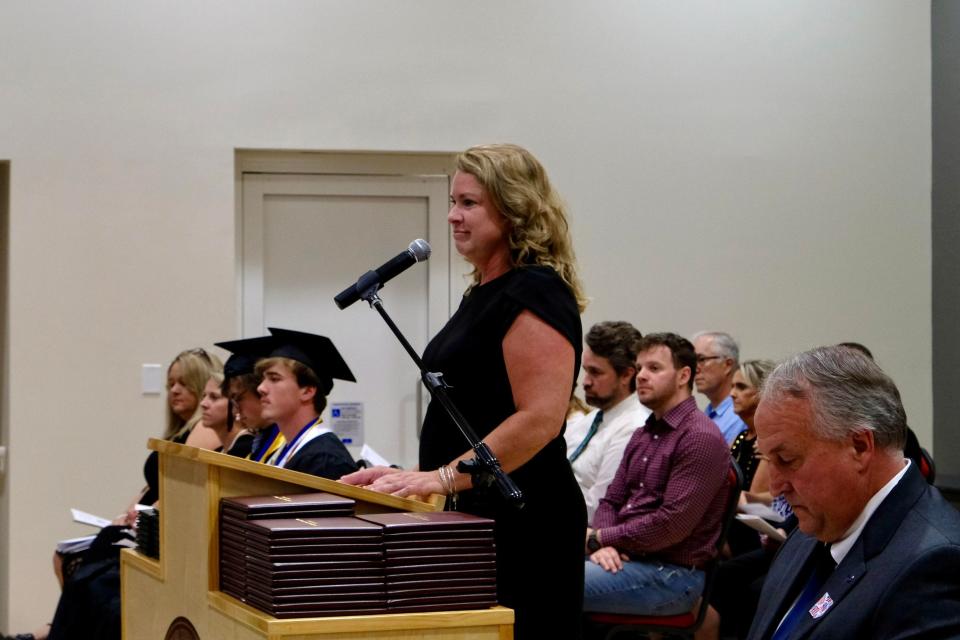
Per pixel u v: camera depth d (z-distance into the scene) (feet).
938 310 21.04
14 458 18.99
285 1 19.77
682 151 20.58
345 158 20.24
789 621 6.31
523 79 20.24
